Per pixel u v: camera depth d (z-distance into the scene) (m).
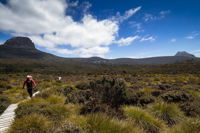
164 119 5.88
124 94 7.59
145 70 69.50
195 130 3.95
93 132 3.81
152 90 11.84
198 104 7.16
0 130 4.88
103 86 7.86
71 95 8.41
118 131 3.89
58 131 3.78
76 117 4.50
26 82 9.23
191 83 21.08
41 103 6.40
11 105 8.61
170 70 62.88
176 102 8.14
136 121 5.12
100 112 4.89
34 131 4.02
